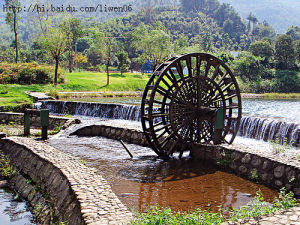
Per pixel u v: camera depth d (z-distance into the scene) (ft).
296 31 484.74
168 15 629.92
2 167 36.58
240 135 56.08
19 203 28.55
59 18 156.87
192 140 42.47
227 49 440.86
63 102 86.74
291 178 27.96
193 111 42.83
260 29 563.48
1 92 108.27
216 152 37.68
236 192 28.58
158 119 66.23
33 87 128.98
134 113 72.90
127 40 334.44
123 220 18.70
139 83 180.55
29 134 52.11
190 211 24.06
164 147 41.96
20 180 32.58
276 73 236.63
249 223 16.43
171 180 32.01
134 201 26.20
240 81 217.77
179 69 41.88
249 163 32.81
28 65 144.15
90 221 18.37
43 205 25.84
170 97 43.73
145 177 33.01
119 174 33.88
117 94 136.15
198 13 654.94
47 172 29.50
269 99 142.31
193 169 36.22
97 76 194.18
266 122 52.19
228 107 47.44
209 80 44.86
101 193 22.93
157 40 213.66
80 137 53.62
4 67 136.98
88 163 37.96
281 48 268.21
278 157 30.96
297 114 80.84
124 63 229.04
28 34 623.77
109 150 44.91
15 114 66.90
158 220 18.17
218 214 23.48
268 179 30.32
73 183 24.47
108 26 485.97
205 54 43.55
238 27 584.40
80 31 231.50
